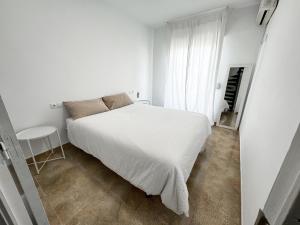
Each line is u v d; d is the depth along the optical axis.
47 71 2.00
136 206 1.35
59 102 2.21
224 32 2.89
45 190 1.51
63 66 2.16
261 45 2.65
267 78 1.46
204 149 2.38
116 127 1.78
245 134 2.12
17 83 1.76
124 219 1.23
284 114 0.74
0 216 0.49
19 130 1.86
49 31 1.92
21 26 1.68
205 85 3.31
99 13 2.48
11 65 1.68
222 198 1.45
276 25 1.64
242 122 2.98
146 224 1.19
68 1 2.04
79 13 2.20
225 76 3.22
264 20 2.41
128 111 2.58
